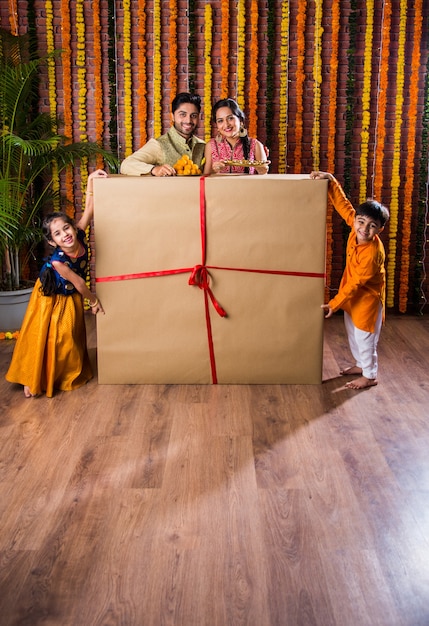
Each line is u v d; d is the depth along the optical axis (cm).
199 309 356
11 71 434
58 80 493
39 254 515
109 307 358
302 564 218
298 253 350
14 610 198
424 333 469
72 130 502
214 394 356
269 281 353
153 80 492
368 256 345
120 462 285
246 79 493
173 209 345
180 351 362
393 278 518
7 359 411
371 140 502
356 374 386
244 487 265
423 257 516
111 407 340
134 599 202
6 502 254
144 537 232
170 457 289
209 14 477
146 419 326
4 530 237
